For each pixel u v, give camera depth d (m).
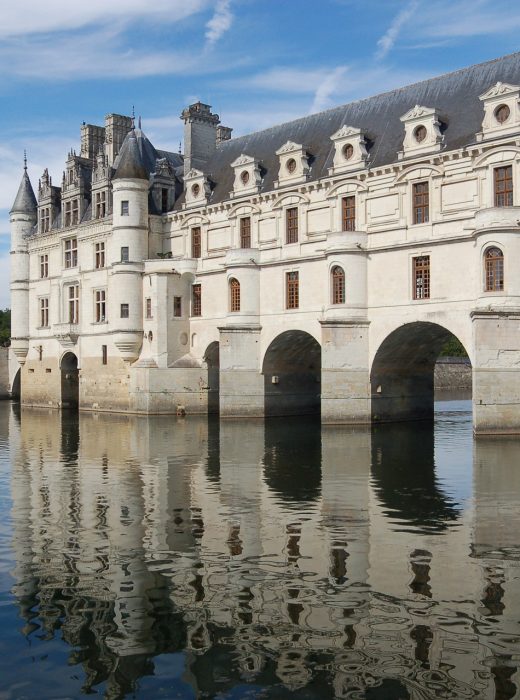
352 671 12.41
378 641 13.41
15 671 12.57
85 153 80.31
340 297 52.47
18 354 82.06
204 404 64.94
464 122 48.75
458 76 52.12
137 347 66.50
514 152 44.22
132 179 66.38
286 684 12.05
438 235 47.97
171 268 65.50
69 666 12.73
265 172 61.56
